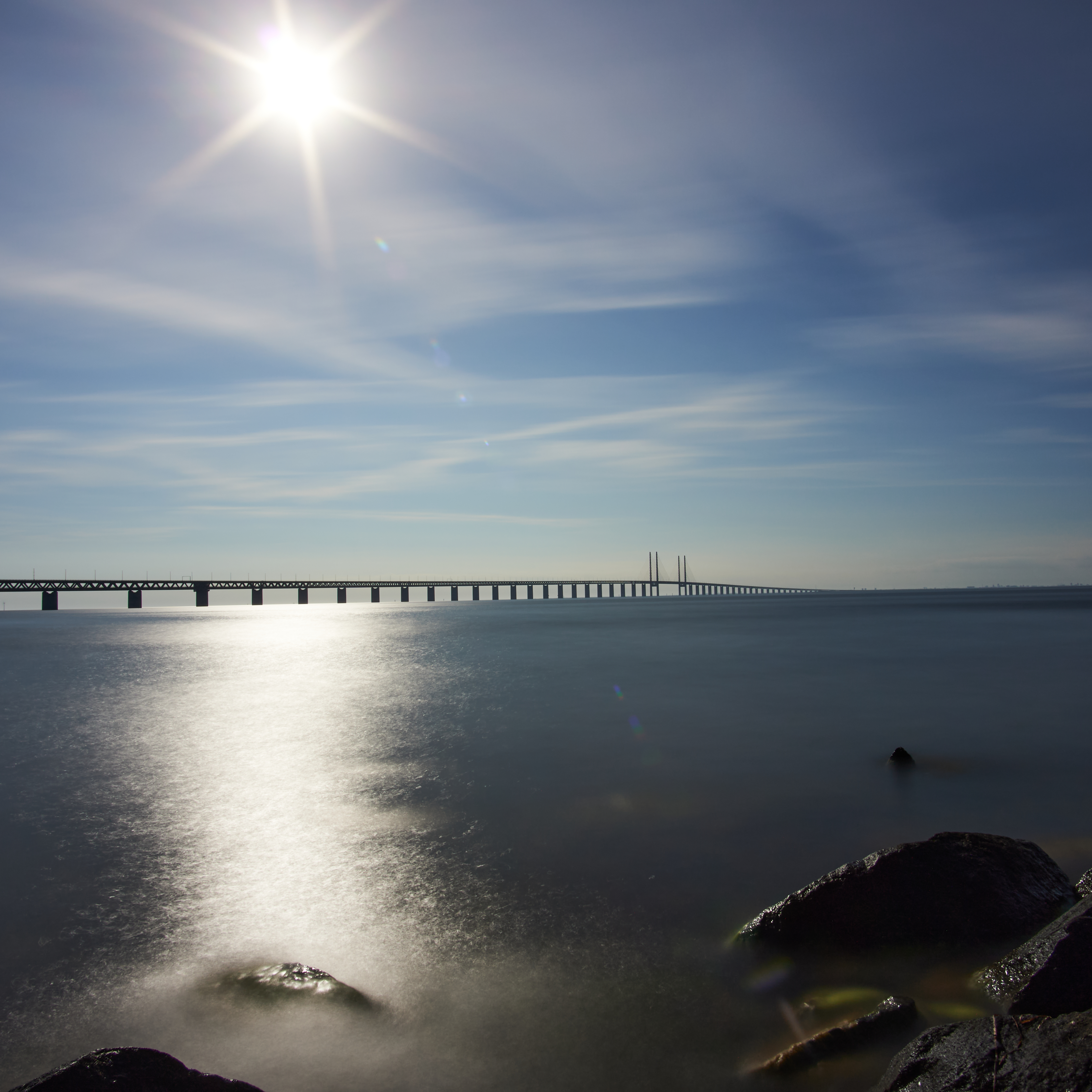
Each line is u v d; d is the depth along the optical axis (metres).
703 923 8.18
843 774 15.02
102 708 26.98
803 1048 5.60
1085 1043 4.31
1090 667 34.16
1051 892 7.62
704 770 15.55
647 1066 5.71
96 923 8.57
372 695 29.31
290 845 11.26
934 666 35.16
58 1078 4.48
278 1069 5.73
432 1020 6.39
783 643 51.47
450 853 10.70
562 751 17.75
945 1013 5.99
